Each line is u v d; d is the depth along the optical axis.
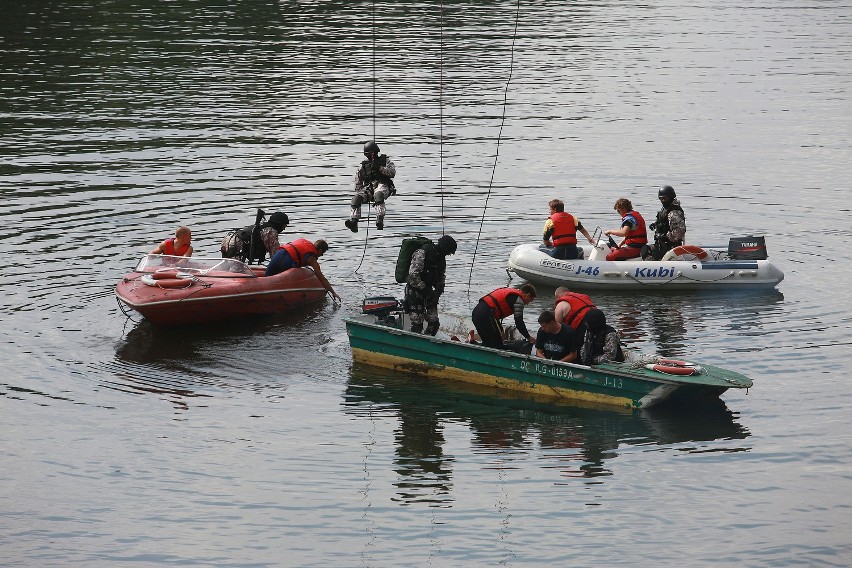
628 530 21.59
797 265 38.78
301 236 41.59
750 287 36.25
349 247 40.53
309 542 21.27
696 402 27.30
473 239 41.62
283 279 33.81
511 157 54.03
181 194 46.94
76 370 29.31
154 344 31.31
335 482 23.50
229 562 20.58
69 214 43.78
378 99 67.12
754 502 22.53
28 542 21.16
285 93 68.44
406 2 109.44
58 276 36.56
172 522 21.92
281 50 82.94
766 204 46.50
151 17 96.50
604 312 34.12
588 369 27.14
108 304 34.28
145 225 42.44
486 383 28.66
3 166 51.25
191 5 103.88
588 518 22.05
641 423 26.33
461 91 69.94
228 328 32.84
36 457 24.50
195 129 59.06
